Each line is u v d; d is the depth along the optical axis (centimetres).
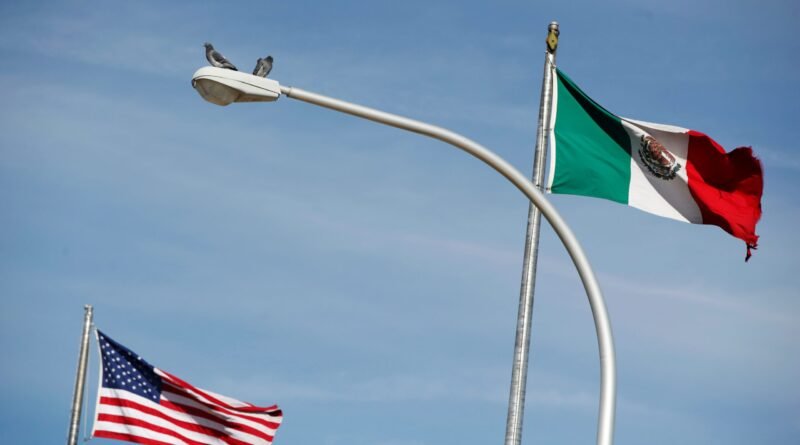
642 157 2025
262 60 1353
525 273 1698
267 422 2525
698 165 2036
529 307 1678
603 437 1244
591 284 1300
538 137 1872
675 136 2020
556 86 1909
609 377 1262
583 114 1997
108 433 2475
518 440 1608
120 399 2486
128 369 2500
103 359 2497
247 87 1335
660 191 2042
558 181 1975
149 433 2478
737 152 2002
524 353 1653
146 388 2500
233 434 2514
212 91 1340
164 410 2495
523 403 1628
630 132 2011
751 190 2038
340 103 1356
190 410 2509
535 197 1329
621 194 2014
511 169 1335
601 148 2009
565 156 1977
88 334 2530
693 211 2048
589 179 1997
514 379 1639
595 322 1288
